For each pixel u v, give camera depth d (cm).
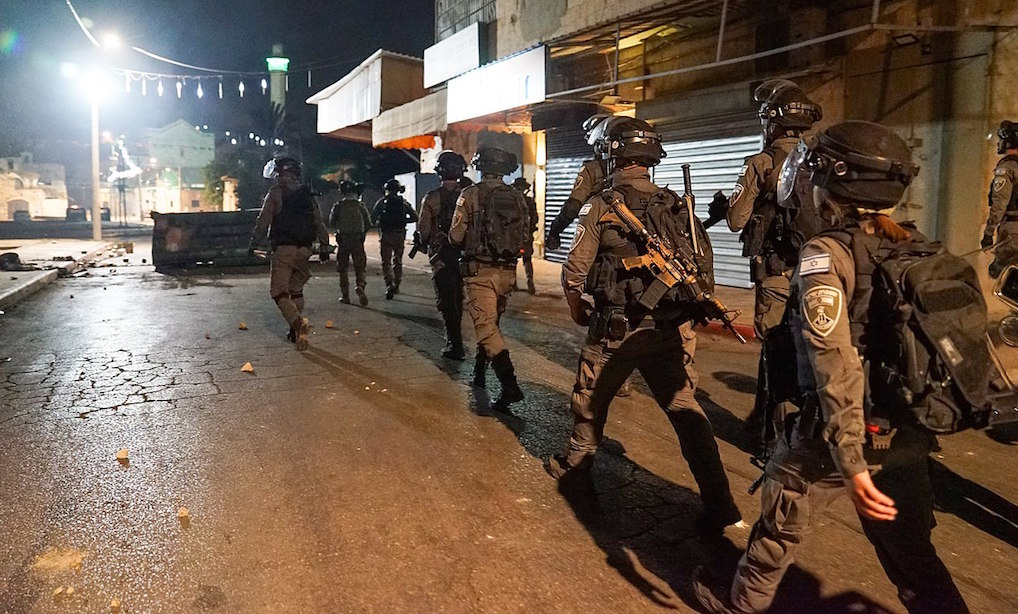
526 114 1474
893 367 202
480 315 527
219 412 518
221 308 973
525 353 732
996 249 397
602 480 414
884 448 213
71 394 559
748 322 841
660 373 352
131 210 6188
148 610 274
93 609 274
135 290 1149
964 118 772
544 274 1348
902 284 200
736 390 602
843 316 206
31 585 289
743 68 1040
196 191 6209
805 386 226
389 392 577
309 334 799
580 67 1349
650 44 1215
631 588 298
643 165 357
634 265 334
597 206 343
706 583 277
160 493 380
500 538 339
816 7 898
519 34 1406
